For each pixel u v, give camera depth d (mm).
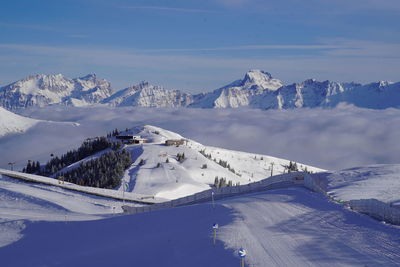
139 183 145875
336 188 53906
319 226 31359
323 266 22656
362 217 33781
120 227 41219
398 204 38750
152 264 27656
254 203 42562
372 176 61312
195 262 25719
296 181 62812
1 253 37625
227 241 28281
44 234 42906
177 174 163625
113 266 29219
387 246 25656
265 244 27016
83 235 40531
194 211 42688
